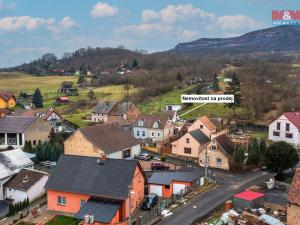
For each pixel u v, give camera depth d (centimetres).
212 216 4462
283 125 8850
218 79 16412
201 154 7056
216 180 5944
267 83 12812
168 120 9631
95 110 12062
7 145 8294
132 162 4722
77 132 7206
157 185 5256
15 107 14400
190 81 16838
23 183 5456
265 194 5141
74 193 4666
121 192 4469
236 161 6506
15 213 4978
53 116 10656
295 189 3950
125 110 11831
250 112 11475
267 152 6125
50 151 7200
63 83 19900
